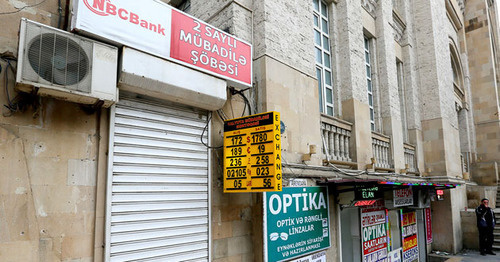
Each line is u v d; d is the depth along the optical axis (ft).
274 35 20.34
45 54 10.24
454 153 45.98
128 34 12.49
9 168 10.55
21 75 9.66
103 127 12.84
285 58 20.89
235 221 17.22
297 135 20.71
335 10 30.68
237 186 15.61
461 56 67.87
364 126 29.25
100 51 11.53
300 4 23.40
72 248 11.52
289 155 19.70
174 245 14.39
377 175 29.45
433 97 42.86
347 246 25.91
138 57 12.76
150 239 13.60
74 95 10.84
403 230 34.14
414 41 45.44
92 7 11.54
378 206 29.07
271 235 17.60
